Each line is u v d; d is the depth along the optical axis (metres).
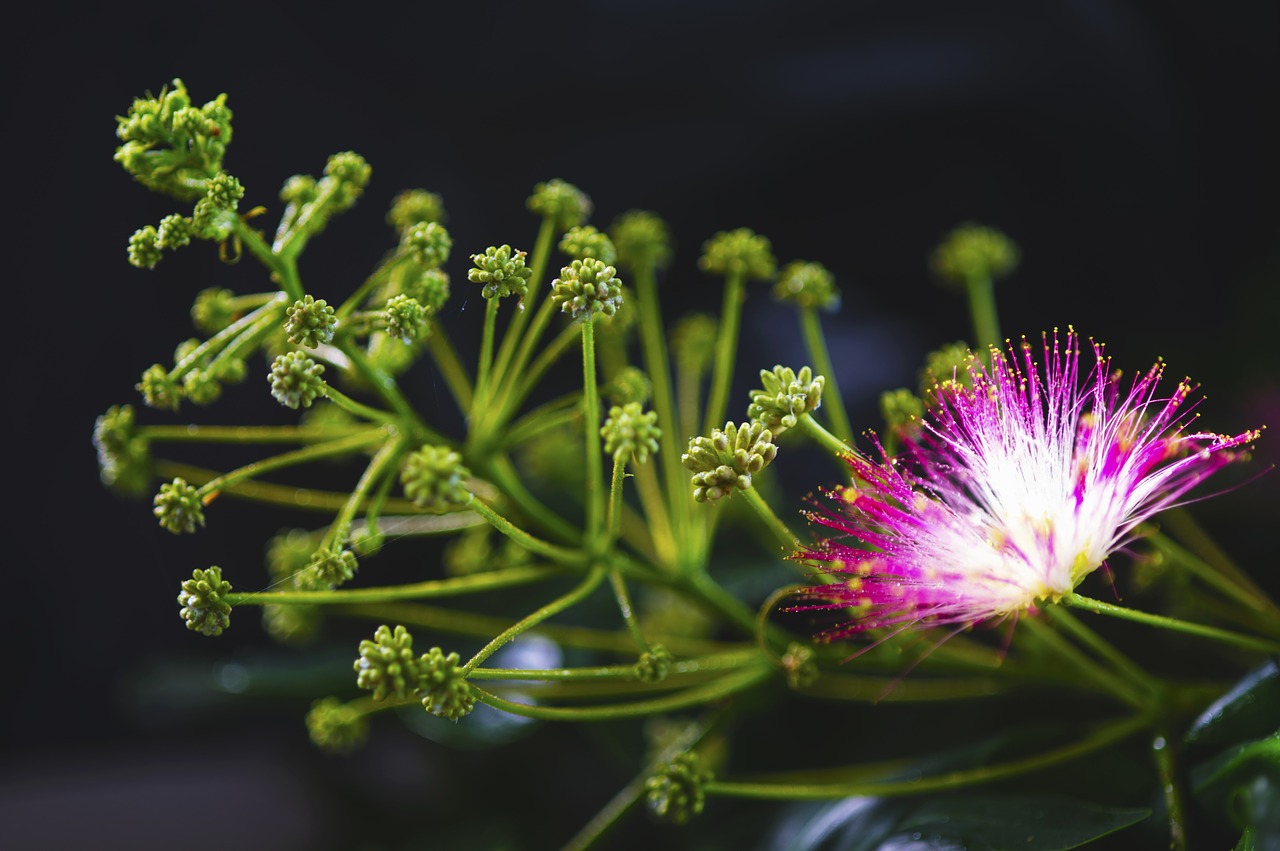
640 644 0.29
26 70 0.53
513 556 0.33
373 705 0.32
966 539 0.29
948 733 0.37
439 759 0.42
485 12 0.52
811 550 0.29
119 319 0.53
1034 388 0.29
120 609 0.56
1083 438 0.29
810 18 0.50
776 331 0.50
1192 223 0.50
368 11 0.52
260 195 0.51
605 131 0.52
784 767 0.38
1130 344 0.44
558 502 0.40
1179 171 0.50
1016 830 0.29
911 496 0.29
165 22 0.52
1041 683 0.33
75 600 0.56
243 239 0.28
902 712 0.38
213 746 0.55
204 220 0.28
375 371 0.30
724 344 0.32
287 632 0.34
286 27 0.52
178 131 0.28
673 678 0.33
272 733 0.55
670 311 0.51
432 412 0.48
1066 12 0.48
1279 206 0.49
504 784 0.41
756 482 0.36
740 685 0.31
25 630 0.55
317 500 0.32
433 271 0.29
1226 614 0.32
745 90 0.51
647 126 0.52
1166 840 0.30
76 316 0.54
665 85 0.52
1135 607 0.36
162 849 0.47
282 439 0.31
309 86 0.52
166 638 0.56
